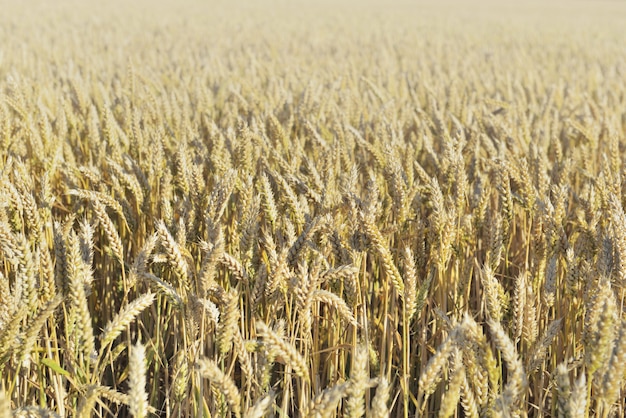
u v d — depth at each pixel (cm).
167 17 3438
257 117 651
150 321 430
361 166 554
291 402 384
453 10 5650
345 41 2462
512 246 520
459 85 1153
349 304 343
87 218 479
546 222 371
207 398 336
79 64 1379
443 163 474
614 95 1011
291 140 668
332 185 423
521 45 2495
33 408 248
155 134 534
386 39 2573
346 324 381
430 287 420
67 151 536
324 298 293
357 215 338
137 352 222
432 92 883
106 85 1018
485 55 2047
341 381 357
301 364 247
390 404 379
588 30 3456
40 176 538
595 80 1284
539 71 1598
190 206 404
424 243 403
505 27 3516
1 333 246
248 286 318
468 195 515
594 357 244
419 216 469
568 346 344
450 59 1817
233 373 385
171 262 298
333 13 4431
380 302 435
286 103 748
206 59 1523
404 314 309
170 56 1736
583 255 397
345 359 402
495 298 303
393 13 4709
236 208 437
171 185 468
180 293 328
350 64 1473
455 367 254
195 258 415
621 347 221
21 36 2169
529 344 306
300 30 2970
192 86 1051
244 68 1477
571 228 506
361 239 331
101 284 475
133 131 568
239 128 543
